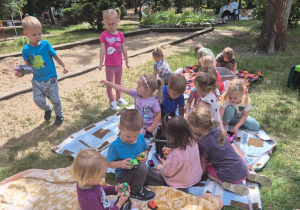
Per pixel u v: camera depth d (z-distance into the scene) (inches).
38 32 148.8
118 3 681.0
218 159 111.4
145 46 444.1
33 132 163.0
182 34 564.1
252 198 105.8
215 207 99.7
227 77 213.2
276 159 133.1
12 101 206.1
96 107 196.4
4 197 106.3
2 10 562.6
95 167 77.3
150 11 1006.4
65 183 115.3
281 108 183.8
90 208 80.1
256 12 554.3
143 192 105.7
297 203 105.4
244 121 148.2
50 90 161.5
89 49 423.2
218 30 581.0
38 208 101.2
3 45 453.1
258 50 350.6
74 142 148.3
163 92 145.9
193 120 110.9
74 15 669.3
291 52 340.8
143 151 108.4
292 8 523.8
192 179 111.0
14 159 137.3
